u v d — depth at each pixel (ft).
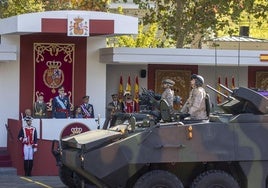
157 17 173.37
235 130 72.69
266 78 151.43
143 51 133.59
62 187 95.04
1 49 123.34
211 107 88.84
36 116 125.49
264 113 74.08
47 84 131.85
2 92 128.98
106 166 70.54
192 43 184.75
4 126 128.57
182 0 167.63
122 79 145.79
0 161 117.80
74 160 73.92
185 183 75.00
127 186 72.79
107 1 181.47
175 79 147.43
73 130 115.14
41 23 118.93
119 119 89.35
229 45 179.42
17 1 194.08
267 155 72.95
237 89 75.31
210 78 149.18
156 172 71.00
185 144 71.31
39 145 111.04
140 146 70.59
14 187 95.25
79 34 119.65
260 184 73.00
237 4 162.91
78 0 182.50
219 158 71.87
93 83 134.41
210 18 166.09
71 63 133.18
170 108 76.33
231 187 72.18
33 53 130.93
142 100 103.76
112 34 124.57
